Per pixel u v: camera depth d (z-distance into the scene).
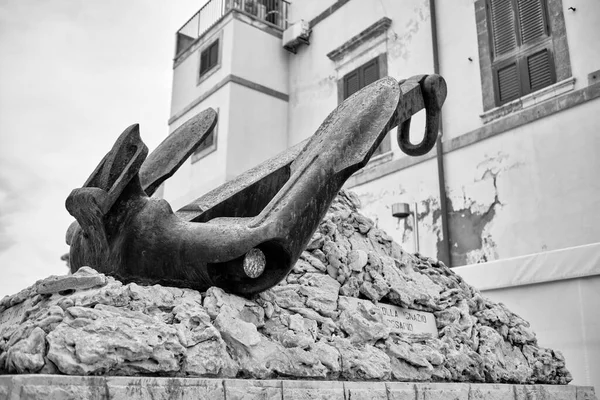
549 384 3.78
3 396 1.59
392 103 2.66
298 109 11.53
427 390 2.64
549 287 5.35
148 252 2.33
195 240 2.27
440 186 8.34
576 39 7.34
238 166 10.80
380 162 9.33
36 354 1.74
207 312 2.18
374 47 10.14
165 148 2.88
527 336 3.91
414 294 3.33
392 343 2.80
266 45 11.77
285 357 2.24
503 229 7.59
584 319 5.07
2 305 2.43
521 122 7.64
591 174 6.85
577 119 7.12
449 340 3.26
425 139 3.08
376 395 2.38
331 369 2.38
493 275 5.62
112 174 2.37
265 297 2.56
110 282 2.13
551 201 7.17
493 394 3.04
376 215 9.20
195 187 11.31
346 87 10.56
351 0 10.88
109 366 1.78
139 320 1.98
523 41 7.94
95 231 2.40
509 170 7.68
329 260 3.10
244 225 2.24
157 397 1.78
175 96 12.87
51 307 1.91
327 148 2.47
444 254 8.16
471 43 8.58
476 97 8.31
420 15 9.46
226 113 10.98
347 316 2.78
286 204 2.26
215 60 11.77
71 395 1.64
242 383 1.99
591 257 5.07
